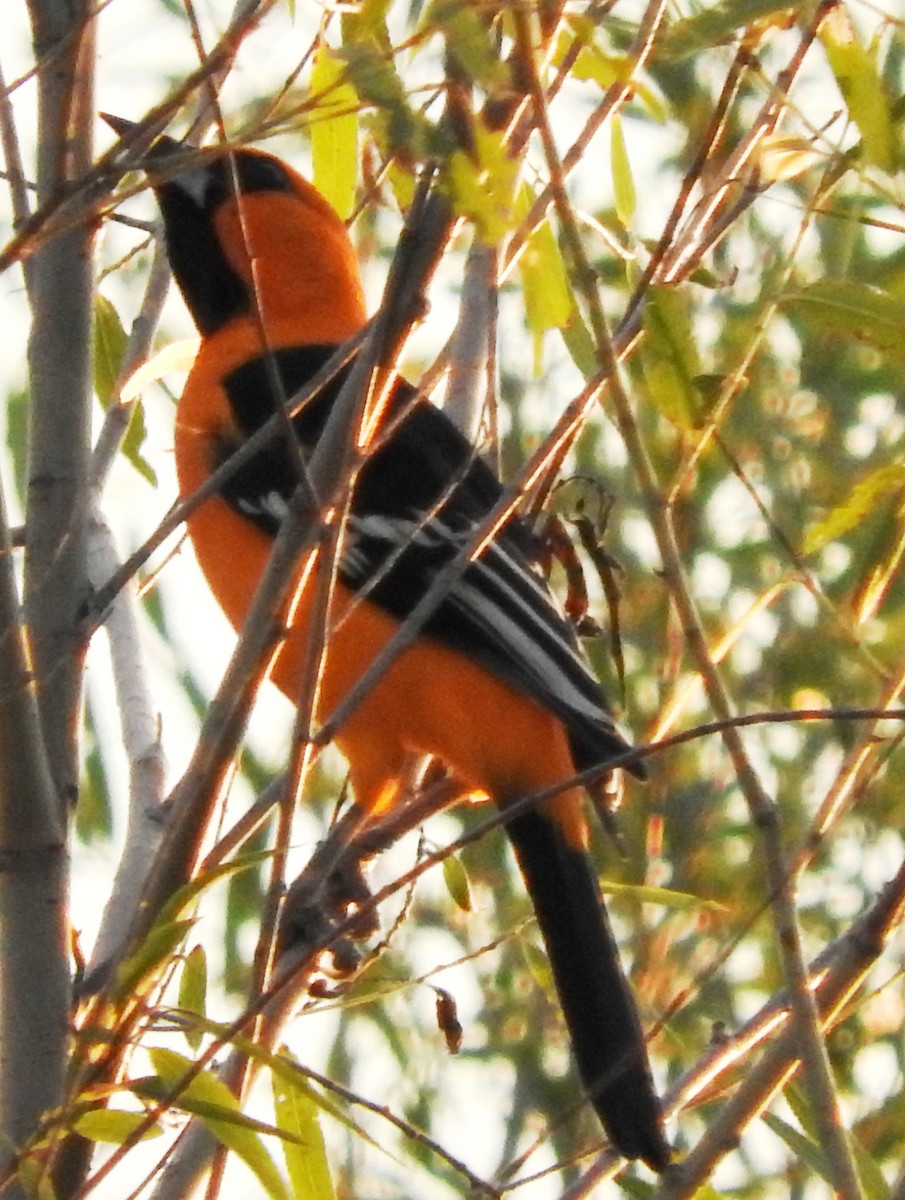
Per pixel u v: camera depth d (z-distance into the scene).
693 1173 5.32
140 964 5.12
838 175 5.85
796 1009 5.11
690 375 5.72
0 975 5.38
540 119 4.99
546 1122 10.00
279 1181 5.28
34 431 6.00
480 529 5.48
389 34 5.20
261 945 5.05
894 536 6.46
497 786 7.48
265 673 5.30
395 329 5.06
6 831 5.41
